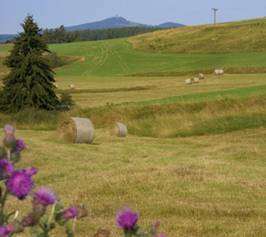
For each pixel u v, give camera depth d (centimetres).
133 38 14012
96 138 3316
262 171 1886
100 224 1180
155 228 304
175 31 13825
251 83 6141
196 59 10081
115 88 6544
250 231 1154
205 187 1573
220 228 1177
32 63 4659
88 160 2323
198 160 2166
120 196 1484
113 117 4262
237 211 1323
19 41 4706
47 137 3173
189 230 1163
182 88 6125
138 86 6656
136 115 4272
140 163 2234
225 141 3183
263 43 10988
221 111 4141
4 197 270
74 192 1557
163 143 3194
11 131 280
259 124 3831
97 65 10494
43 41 4775
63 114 4438
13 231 267
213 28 13238
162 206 1366
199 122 3962
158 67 9525
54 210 295
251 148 2622
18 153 280
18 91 4603
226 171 1825
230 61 9181
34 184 263
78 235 1095
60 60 11012
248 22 13538
